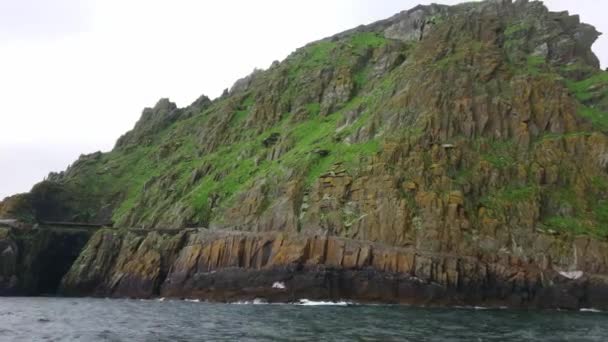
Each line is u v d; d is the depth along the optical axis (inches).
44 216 6796.3
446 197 4015.8
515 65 5177.2
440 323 2527.1
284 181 4758.9
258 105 7052.2
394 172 4252.0
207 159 6501.0
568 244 3799.2
